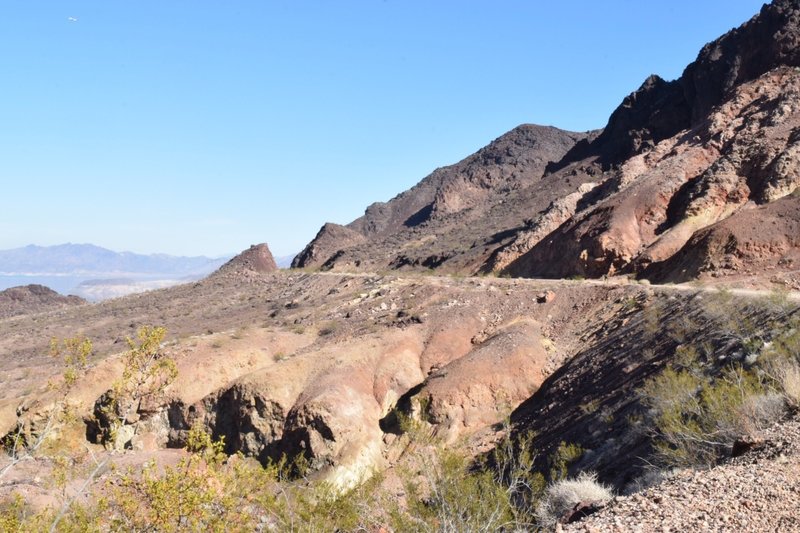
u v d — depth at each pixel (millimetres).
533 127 175000
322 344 44719
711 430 12961
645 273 46188
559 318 40312
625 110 106812
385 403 35969
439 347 40125
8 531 8109
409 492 9742
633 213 54125
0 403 38000
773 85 64562
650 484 12328
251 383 35531
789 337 18266
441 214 142125
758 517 6582
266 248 112500
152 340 10148
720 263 38156
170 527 7688
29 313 107000
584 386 28297
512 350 35188
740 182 49531
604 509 7824
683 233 47625
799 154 46781
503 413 32000
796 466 7859
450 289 49938
